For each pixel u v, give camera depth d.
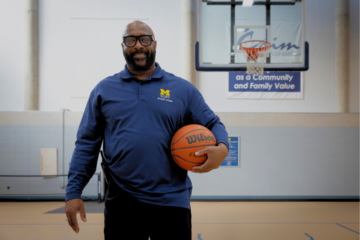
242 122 5.95
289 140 5.92
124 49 1.10
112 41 6.10
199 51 4.71
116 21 6.12
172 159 1.09
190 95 1.16
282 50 4.71
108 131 1.10
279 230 3.58
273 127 5.94
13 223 3.99
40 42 6.07
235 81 6.12
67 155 5.95
